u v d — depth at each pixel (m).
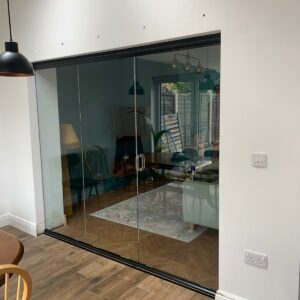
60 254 3.39
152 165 3.09
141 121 3.05
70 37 3.13
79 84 3.43
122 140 3.25
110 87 3.18
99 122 3.38
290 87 2.03
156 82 2.84
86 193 3.68
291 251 2.16
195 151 2.72
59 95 3.61
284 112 2.06
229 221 2.39
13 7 3.57
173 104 2.78
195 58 2.55
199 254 2.86
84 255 3.36
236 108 2.24
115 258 3.24
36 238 3.81
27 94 3.64
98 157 3.49
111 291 2.72
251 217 2.29
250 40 2.12
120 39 2.78
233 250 2.41
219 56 2.41
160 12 2.51
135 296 2.64
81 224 3.76
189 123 2.71
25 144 3.79
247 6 2.11
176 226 3.01
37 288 2.77
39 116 3.78
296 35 1.96
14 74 2.27
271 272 2.26
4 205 4.18
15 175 4.02
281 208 2.16
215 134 2.55
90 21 2.96
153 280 2.88
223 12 2.21
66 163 3.75
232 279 2.45
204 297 2.62
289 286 2.20
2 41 3.76
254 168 2.23
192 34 2.38
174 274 2.91
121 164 3.34
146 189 3.20
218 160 2.57
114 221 3.50
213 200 2.70
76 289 2.75
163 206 3.09
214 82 2.47
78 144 3.61
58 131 3.72
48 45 3.33
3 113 3.97
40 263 3.20
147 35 2.61
